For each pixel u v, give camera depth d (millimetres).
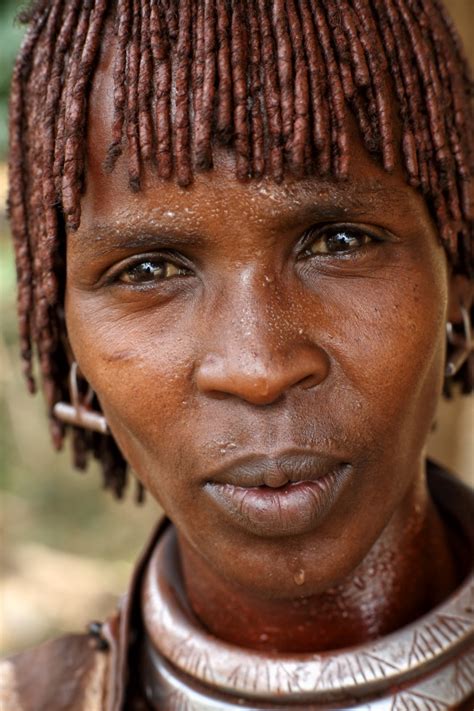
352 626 1584
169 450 1418
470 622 1481
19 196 1599
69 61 1415
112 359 1434
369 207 1349
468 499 1700
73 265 1449
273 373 1296
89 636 1828
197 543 1476
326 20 1339
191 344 1372
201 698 1535
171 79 1322
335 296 1369
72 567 5293
